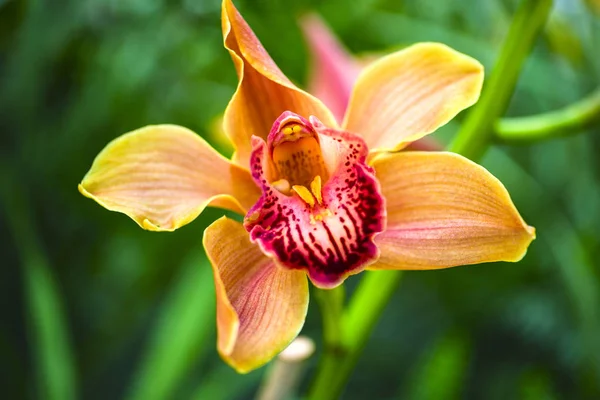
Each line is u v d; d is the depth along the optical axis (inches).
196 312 14.4
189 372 16.8
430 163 10.2
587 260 15.9
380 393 19.5
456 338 15.4
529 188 16.8
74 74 17.2
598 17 14.4
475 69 10.4
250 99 10.5
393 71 10.6
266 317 9.6
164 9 16.4
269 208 10.3
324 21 16.9
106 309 18.7
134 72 16.2
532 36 11.3
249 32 10.1
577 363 16.9
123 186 10.3
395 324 20.5
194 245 17.9
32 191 16.7
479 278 18.1
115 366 19.1
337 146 10.4
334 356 11.2
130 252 19.3
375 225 10.1
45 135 16.4
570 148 16.3
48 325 14.7
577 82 16.1
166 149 10.4
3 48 16.6
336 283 9.8
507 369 18.1
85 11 15.9
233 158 10.5
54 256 17.9
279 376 11.5
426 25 17.2
